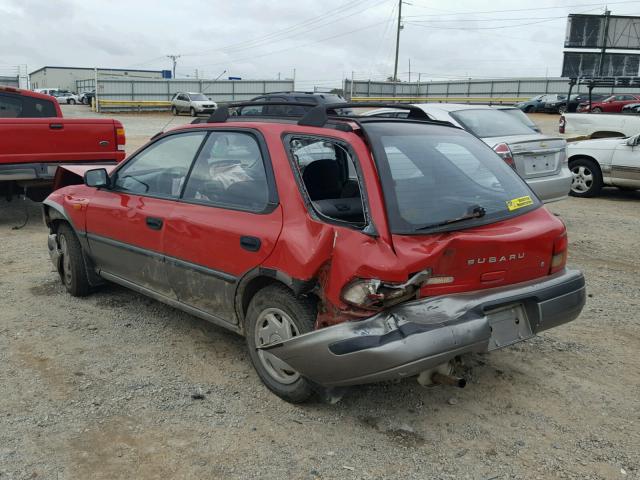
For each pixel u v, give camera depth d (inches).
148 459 122.5
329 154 159.6
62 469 118.7
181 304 172.7
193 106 1641.2
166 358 168.2
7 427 132.2
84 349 173.2
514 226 139.3
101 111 1838.1
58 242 221.5
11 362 163.6
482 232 132.4
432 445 129.2
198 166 167.5
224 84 2012.8
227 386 152.7
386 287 120.0
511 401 147.9
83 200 203.9
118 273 195.8
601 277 251.6
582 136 541.3
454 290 129.1
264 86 2042.3
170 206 170.2
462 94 2009.1
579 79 637.9
